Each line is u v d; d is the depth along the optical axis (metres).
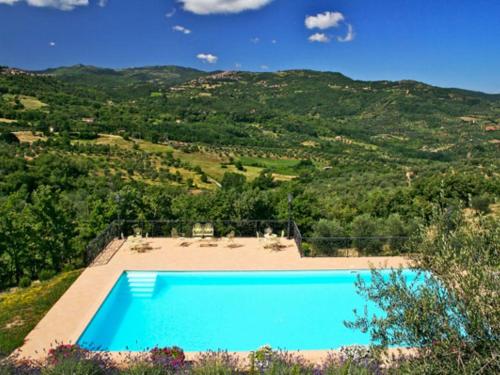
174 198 21.44
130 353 7.52
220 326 10.45
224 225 18.20
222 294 12.20
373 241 15.66
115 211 16.83
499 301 4.03
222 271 12.85
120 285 12.36
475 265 4.40
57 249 14.32
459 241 5.00
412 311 4.61
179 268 13.01
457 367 4.12
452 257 4.70
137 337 9.86
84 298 10.75
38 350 8.31
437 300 4.52
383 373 5.97
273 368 6.25
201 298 11.95
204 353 8.02
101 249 14.51
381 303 5.18
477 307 4.12
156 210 19.17
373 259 14.02
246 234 18.36
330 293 12.30
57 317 9.71
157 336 9.94
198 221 16.97
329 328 10.43
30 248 13.80
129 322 10.57
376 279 5.67
